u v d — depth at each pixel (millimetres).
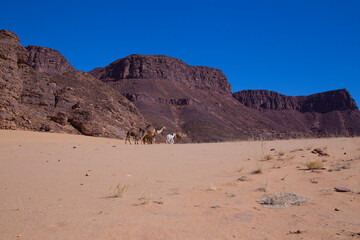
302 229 3658
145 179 7480
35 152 13492
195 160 11070
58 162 10500
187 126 156500
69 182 7066
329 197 5035
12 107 35156
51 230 3662
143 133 24266
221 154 12898
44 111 43188
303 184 6137
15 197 5527
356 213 4184
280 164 8859
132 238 3387
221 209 4645
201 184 6699
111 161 10914
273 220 4066
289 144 14930
